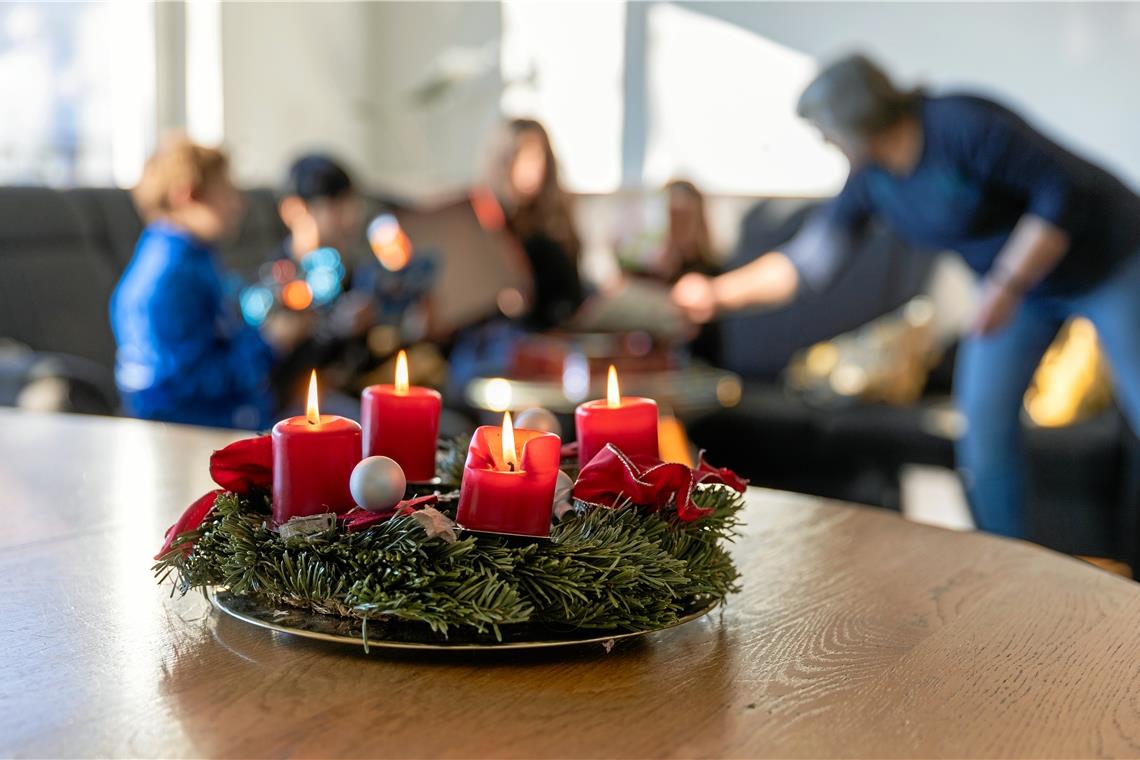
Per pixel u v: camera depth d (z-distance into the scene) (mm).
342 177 3014
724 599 760
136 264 2531
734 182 4152
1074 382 2871
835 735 587
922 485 2926
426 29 4648
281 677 646
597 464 721
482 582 650
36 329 2705
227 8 4020
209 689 628
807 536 999
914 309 3354
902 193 2275
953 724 604
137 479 1137
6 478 1132
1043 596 839
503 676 653
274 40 4238
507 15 4484
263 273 2951
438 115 4672
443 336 3018
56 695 618
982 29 3662
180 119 3914
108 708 602
